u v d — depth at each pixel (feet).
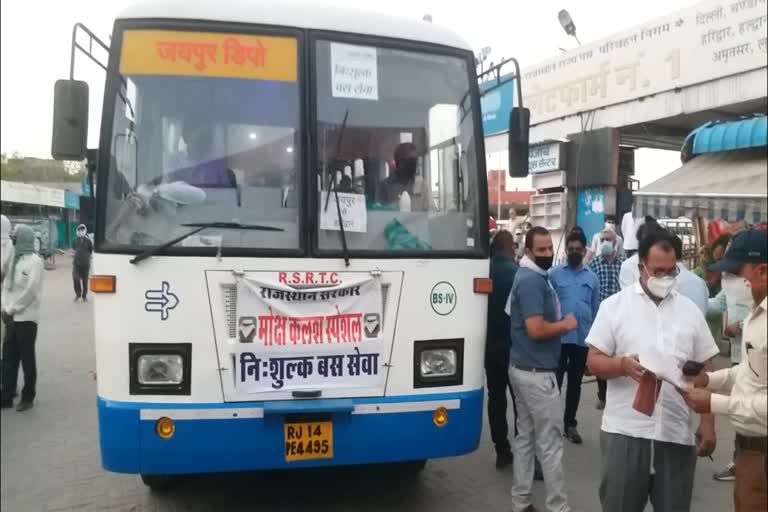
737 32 23.15
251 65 12.12
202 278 11.32
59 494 14.55
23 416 18.06
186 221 11.56
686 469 10.33
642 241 10.34
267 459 11.50
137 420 11.09
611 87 28.94
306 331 11.65
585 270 18.90
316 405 11.49
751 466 9.34
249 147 11.94
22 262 17.01
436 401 12.23
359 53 12.63
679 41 25.50
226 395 11.35
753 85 22.81
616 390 10.46
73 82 11.96
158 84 11.85
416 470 16.25
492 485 15.66
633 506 10.44
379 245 12.24
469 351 12.63
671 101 26.07
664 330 10.04
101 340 11.26
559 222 32.60
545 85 33.06
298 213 11.90
